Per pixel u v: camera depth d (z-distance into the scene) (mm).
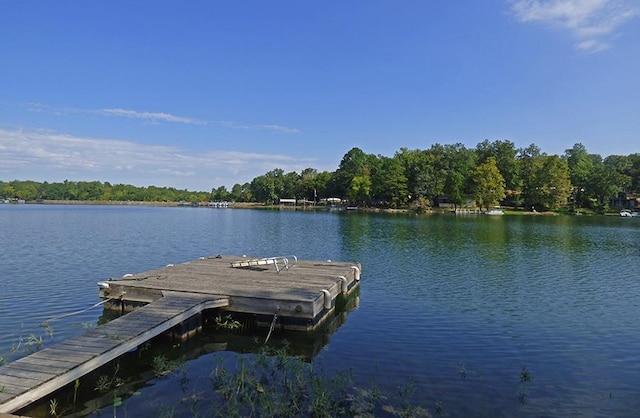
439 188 80625
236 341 9219
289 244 27391
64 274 16344
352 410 6113
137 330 7770
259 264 14805
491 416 6090
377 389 6816
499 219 58812
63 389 6625
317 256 22047
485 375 7562
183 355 8383
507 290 14648
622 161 99312
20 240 27891
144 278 12102
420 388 6953
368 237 31656
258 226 43281
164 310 8992
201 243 27891
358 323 10656
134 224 45125
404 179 84250
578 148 107500
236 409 6031
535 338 9688
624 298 13641
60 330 9633
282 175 126562
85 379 7113
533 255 22984
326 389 6699
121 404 6309
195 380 7184
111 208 108438
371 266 19141
